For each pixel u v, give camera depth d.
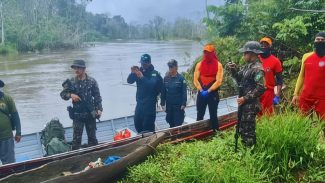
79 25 72.69
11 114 5.74
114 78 21.12
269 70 5.54
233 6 12.09
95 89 6.20
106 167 4.55
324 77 4.80
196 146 5.28
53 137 6.37
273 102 5.72
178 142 5.98
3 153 5.63
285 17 10.34
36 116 13.00
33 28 56.53
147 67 6.49
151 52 39.78
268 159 4.38
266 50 5.60
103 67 27.00
